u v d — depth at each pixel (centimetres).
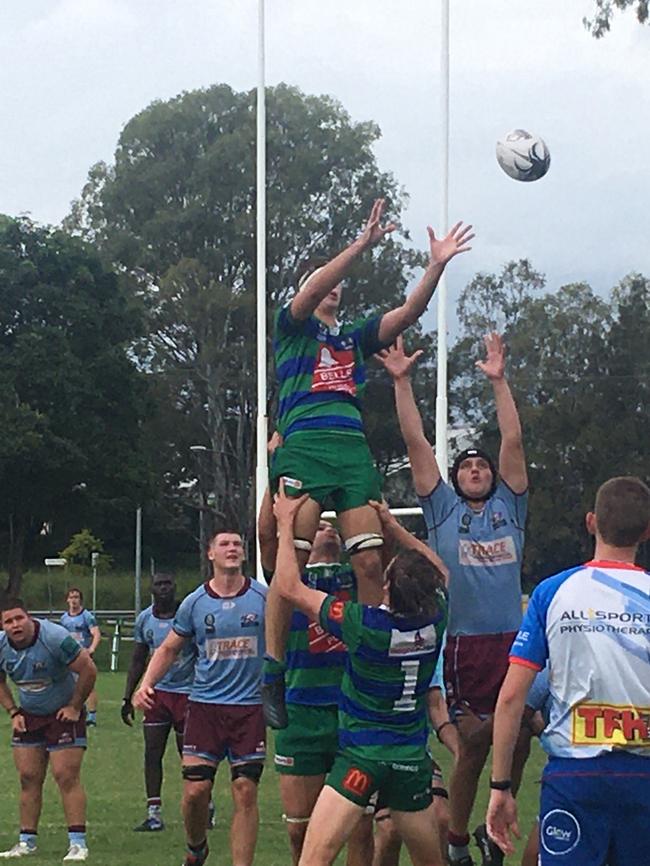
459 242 672
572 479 5716
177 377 5750
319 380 665
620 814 531
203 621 931
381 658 643
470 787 825
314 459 658
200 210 5706
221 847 1115
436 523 806
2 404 4344
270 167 5731
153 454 5797
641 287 5934
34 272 4591
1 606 1062
